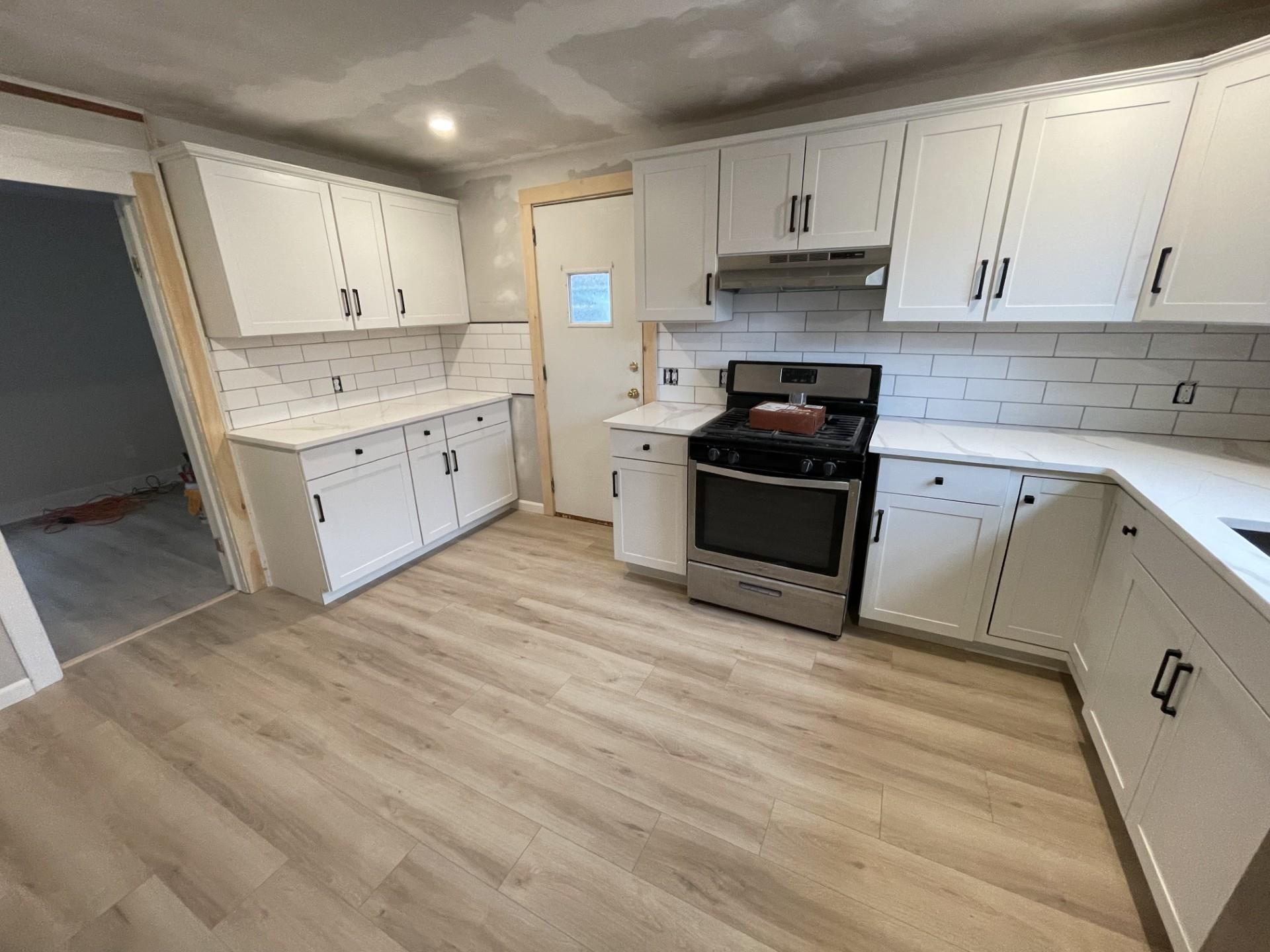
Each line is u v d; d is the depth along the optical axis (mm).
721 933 1257
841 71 2062
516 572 3018
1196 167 1627
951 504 2012
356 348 3227
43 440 4043
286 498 2568
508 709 1974
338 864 1430
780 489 2213
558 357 3436
